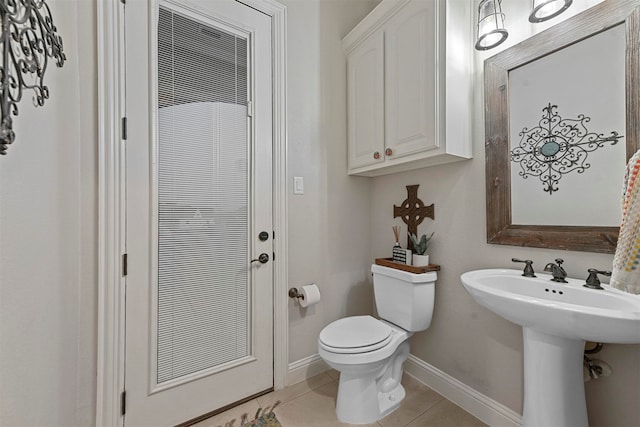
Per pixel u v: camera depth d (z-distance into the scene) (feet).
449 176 4.89
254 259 4.99
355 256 6.41
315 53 5.85
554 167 3.56
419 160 4.65
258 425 4.31
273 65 5.23
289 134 5.46
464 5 4.32
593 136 3.22
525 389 3.36
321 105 5.92
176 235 4.26
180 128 4.30
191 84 4.41
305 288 5.38
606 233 3.11
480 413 4.40
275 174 5.23
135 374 3.90
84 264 3.59
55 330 2.89
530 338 3.26
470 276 3.75
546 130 3.64
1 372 1.96
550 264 3.47
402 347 5.07
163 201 4.16
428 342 5.34
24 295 2.28
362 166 5.78
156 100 4.09
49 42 2.66
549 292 3.32
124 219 3.83
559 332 2.74
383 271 5.33
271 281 5.19
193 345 4.41
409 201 5.66
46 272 2.69
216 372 4.59
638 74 2.89
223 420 4.42
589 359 3.28
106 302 3.68
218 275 4.65
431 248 5.22
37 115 2.52
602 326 2.37
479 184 4.42
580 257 3.37
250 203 4.96
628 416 3.03
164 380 4.15
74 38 3.44
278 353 5.23
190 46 4.40
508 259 4.08
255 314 4.99
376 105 5.36
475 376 4.52
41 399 2.58
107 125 3.70
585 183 3.29
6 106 1.79
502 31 3.61
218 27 4.67
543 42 3.64
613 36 3.07
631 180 2.25
